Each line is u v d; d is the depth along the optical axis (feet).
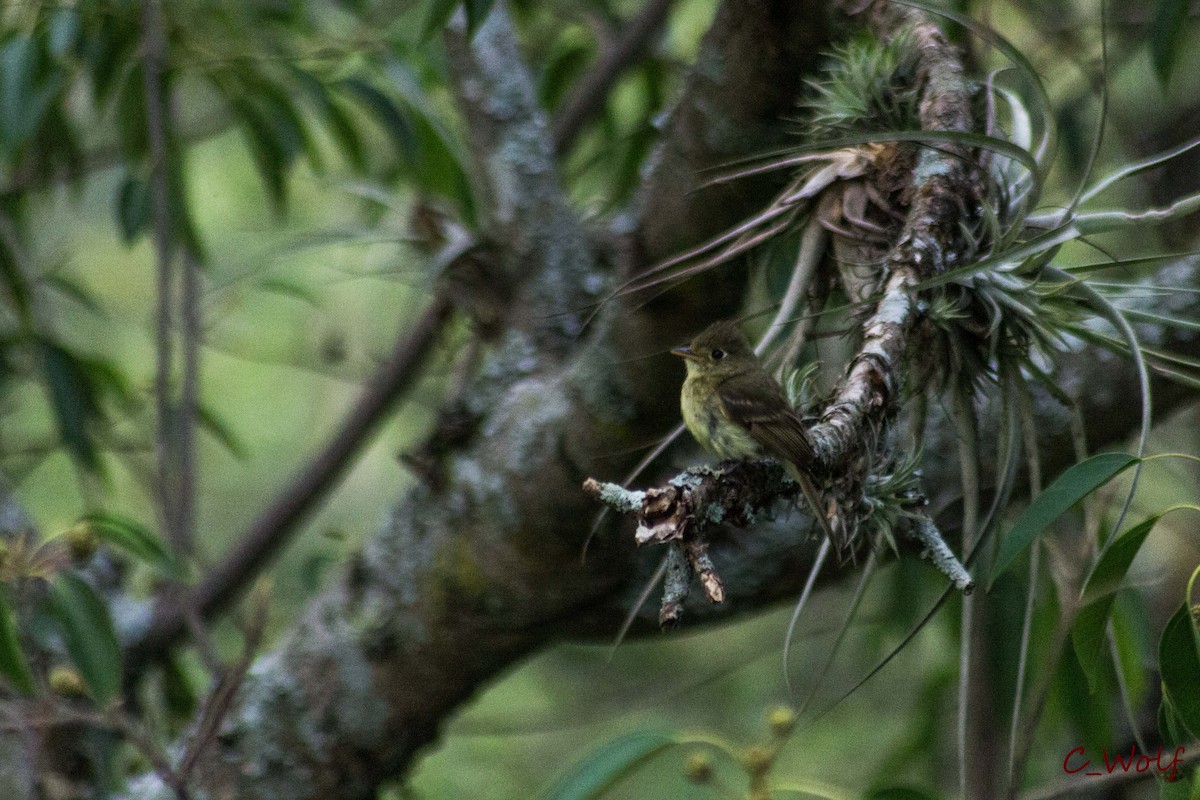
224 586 34.88
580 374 24.18
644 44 35.60
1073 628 17.12
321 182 31.24
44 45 30.32
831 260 17.24
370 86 29.50
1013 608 27.09
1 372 33.06
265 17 32.76
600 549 25.17
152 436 37.88
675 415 23.93
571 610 26.37
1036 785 31.37
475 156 28.25
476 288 27.73
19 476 35.09
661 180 21.89
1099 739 25.80
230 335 45.06
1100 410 23.72
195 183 46.11
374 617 27.35
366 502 53.42
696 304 22.34
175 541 30.01
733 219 21.49
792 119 19.21
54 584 22.62
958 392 16.14
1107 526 25.98
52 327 38.42
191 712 32.37
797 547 25.00
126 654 31.12
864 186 16.85
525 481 25.03
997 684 27.30
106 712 23.02
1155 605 33.04
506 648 27.07
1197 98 39.60
